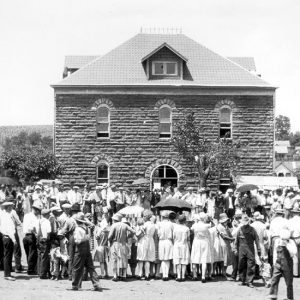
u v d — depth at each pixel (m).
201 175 48.34
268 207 29.17
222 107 50.59
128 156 50.38
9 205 23.23
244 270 22.89
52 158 50.00
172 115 50.41
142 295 20.88
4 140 119.62
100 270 26.06
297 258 24.80
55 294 20.53
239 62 60.78
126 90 50.34
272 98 50.72
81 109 50.31
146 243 23.89
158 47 50.38
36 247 23.98
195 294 21.20
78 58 58.25
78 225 21.59
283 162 118.31
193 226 23.86
